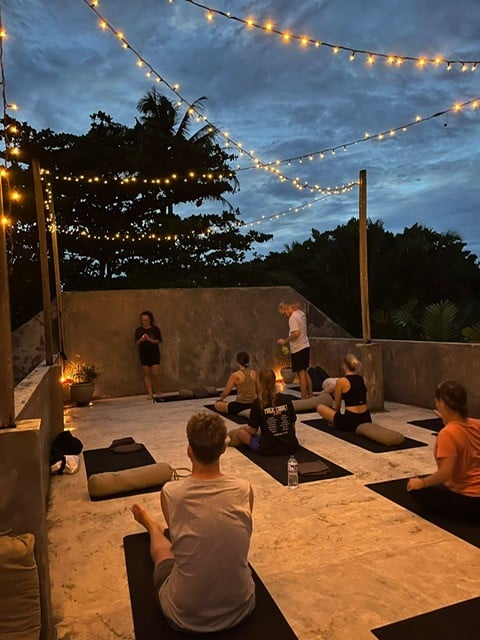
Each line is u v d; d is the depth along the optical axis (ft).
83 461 17.29
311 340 34.24
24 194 45.73
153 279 54.13
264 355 34.78
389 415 22.62
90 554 10.53
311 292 46.91
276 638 7.41
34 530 7.52
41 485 7.59
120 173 56.03
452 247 49.52
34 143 50.60
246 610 7.77
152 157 55.36
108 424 23.25
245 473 15.10
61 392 20.53
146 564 9.95
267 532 11.14
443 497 11.19
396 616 7.93
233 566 7.45
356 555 9.96
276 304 35.19
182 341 32.73
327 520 11.65
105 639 7.73
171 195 60.49
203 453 7.56
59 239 51.70
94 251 54.95
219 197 61.72
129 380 31.35
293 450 16.84
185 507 7.44
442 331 31.27
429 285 47.03
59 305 27.99
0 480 7.41
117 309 31.27
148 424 22.90
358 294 43.75
